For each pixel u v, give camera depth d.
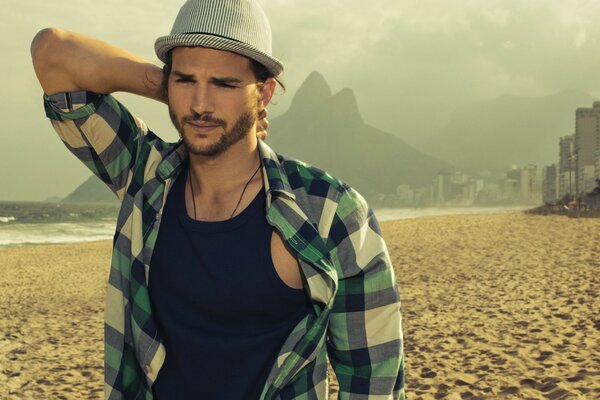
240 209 1.29
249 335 1.28
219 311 1.27
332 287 1.23
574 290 9.87
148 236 1.31
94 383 6.26
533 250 17.52
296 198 1.28
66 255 28.16
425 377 5.55
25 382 6.32
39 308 12.47
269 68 1.27
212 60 1.21
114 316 1.35
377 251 1.32
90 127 1.37
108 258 25.95
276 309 1.27
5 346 8.25
